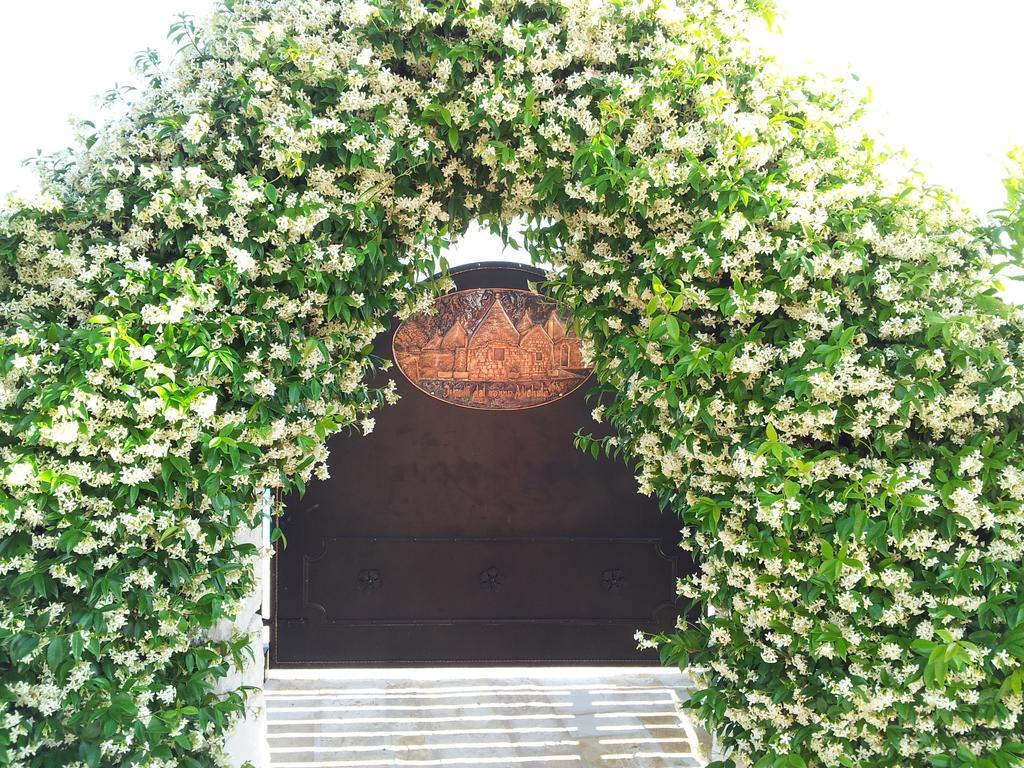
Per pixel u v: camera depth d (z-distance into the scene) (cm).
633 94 236
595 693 450
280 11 250
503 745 386
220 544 229
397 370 443
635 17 245
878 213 244
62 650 196
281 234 230
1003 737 220
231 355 218
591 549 449
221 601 229
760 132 245
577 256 266
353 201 238
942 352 226
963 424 232
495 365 445
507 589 446
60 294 231
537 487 447
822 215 227
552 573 447
